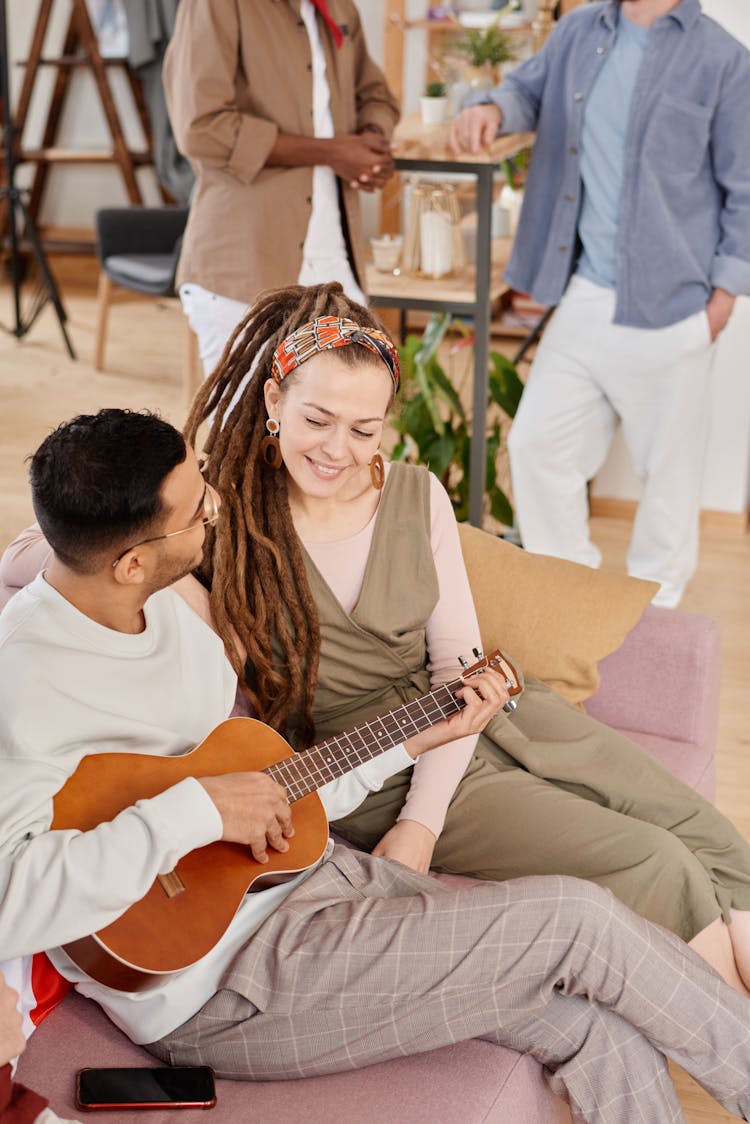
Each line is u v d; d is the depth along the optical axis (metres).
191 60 3.15
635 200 3.20
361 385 1.82
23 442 4.78
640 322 3.29
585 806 1.91
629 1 3.11
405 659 1.99
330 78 3.33
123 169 6.82
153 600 1.71
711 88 3.11
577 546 3.59
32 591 1.57
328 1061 1.54
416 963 1.54
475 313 3.41
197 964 1.58
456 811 1.93
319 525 1.96
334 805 1.82
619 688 2.34
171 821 1.48
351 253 3.45
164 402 5.27
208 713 1.73
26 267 7.28
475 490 3.53
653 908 1.83
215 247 3.33
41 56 6.78
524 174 4.33
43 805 1.47
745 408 4.09
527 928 1.54
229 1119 1.48
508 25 5.38
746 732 3.09
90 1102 1.48
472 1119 1.47
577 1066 1.57
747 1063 1.56
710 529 4.24
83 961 1.53
